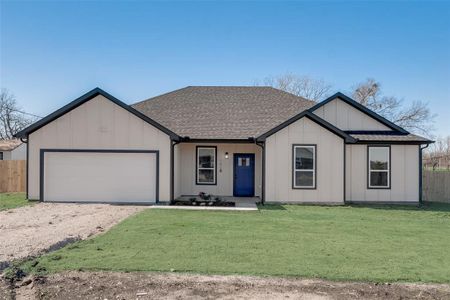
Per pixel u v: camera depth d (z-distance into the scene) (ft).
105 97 56.03
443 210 53.01
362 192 59.26
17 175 73.51
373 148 59.57
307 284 21.09
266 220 41.75
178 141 57.36
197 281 21.33
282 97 74.54
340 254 27.37
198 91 77.36
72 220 41.06
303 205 55.06
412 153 59.57
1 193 69.77
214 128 63.26
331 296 19.49
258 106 70.85
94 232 34.73
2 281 21.07
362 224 40.34
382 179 59.47
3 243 30.22
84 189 56.29
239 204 55.21
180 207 51.13
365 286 20.94
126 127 55.98
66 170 56.39
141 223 38.93
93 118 56.13
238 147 65.57
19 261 24.64
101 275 22.15
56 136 56.39
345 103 62.75
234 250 28.12
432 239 32.99
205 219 41.88
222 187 65.46
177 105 72.13
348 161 59.41
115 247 28.66
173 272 22.76
